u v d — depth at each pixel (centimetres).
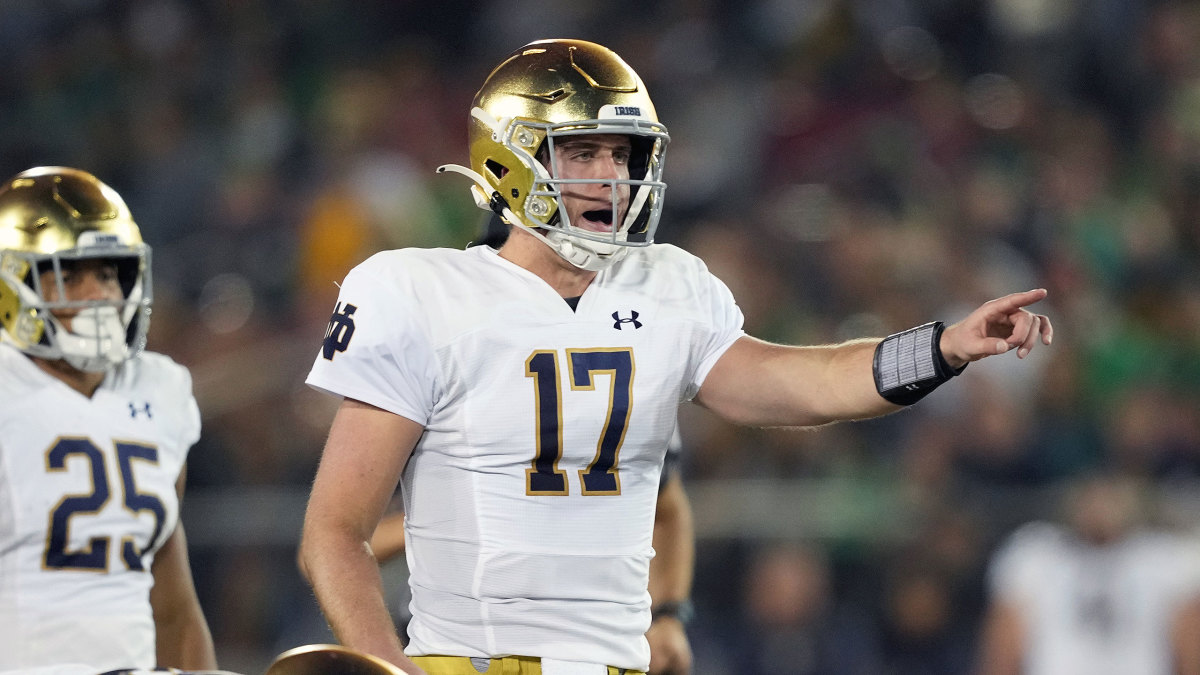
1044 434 2489
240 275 3200
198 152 3569
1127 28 3584
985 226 3067
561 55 987
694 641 2277
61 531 1140
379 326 948
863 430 2522
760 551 2327
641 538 983
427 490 969
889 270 2892
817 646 2247
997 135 3334
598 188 969
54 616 1126
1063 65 3522
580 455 954
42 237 1166
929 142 3288
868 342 985
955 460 2436
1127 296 2942
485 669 948
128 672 1059
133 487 1180
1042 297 910
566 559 949
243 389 2756
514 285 975
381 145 3444
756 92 3462
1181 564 2108
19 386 1166
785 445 2495
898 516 2312
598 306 979
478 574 946
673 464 1257
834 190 3195
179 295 3200
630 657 971
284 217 3281
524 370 950
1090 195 3219
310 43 3794
